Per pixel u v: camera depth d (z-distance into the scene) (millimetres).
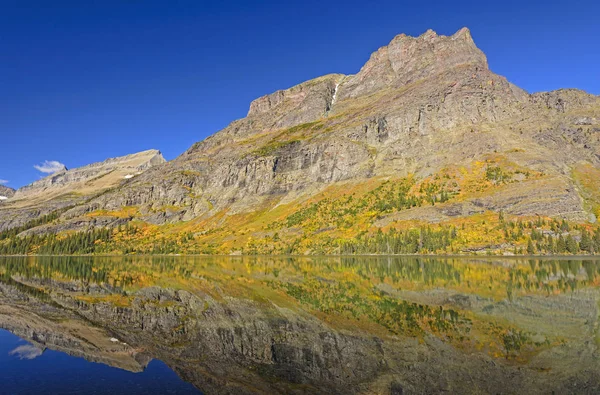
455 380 22031
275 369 24391
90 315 42688
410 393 20359
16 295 57688
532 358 25453
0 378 23375
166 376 23453
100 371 24578
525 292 53438
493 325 34156
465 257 145875
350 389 20969
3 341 32250
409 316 38062
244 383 22047
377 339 30375
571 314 38312
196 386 21719
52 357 27719
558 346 27828
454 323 34969
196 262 150625
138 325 37594
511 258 133875
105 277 86625
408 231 180625
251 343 30344
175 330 35344
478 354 26328
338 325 35125
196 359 26781
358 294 53469
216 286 65938
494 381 21766
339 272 90438
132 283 73625
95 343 31406
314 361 25750
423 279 71938
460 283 64375
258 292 57500
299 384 21844
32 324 38125
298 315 39844
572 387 20875
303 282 70312
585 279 68875
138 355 28141
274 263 132375
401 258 146875
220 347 29531
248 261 150000
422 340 29781
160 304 49000
